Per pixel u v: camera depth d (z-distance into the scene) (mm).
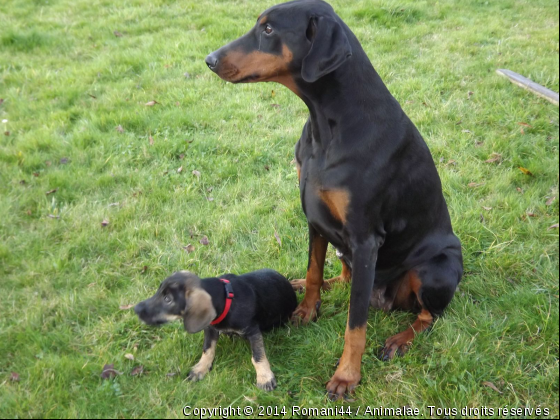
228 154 1966
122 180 1832
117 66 2666
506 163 1857
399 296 1295
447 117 2137
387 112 1117
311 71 1047
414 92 2328
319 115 1120
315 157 1136
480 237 1528
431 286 1218
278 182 1788
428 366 1159
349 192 1091
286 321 1301
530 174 1774
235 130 2076
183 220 1624
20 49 2969
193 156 1931
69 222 1622
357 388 1121
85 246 1532
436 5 3508
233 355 1216
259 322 1179
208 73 2572
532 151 1890
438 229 1263
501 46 2838
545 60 2617
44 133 2047
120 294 1368
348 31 1111
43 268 1448
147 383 1136
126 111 2195
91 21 3359
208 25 3166
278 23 1088
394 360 1183
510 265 1424
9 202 1685
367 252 1118
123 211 1651
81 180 1800
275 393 1123
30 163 1880
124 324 1280
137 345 1244
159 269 1453
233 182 1825
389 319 1296
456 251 1269
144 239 1559
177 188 1770
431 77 2484
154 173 1850
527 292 1326
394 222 1174
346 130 1091
